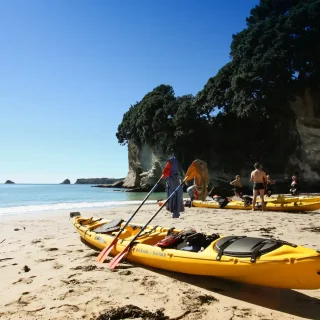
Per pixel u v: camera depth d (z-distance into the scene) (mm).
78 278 4719
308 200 13859
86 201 27938
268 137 42375
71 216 8875
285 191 39844
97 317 3422
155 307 3693
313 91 37188
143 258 5137
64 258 5867
